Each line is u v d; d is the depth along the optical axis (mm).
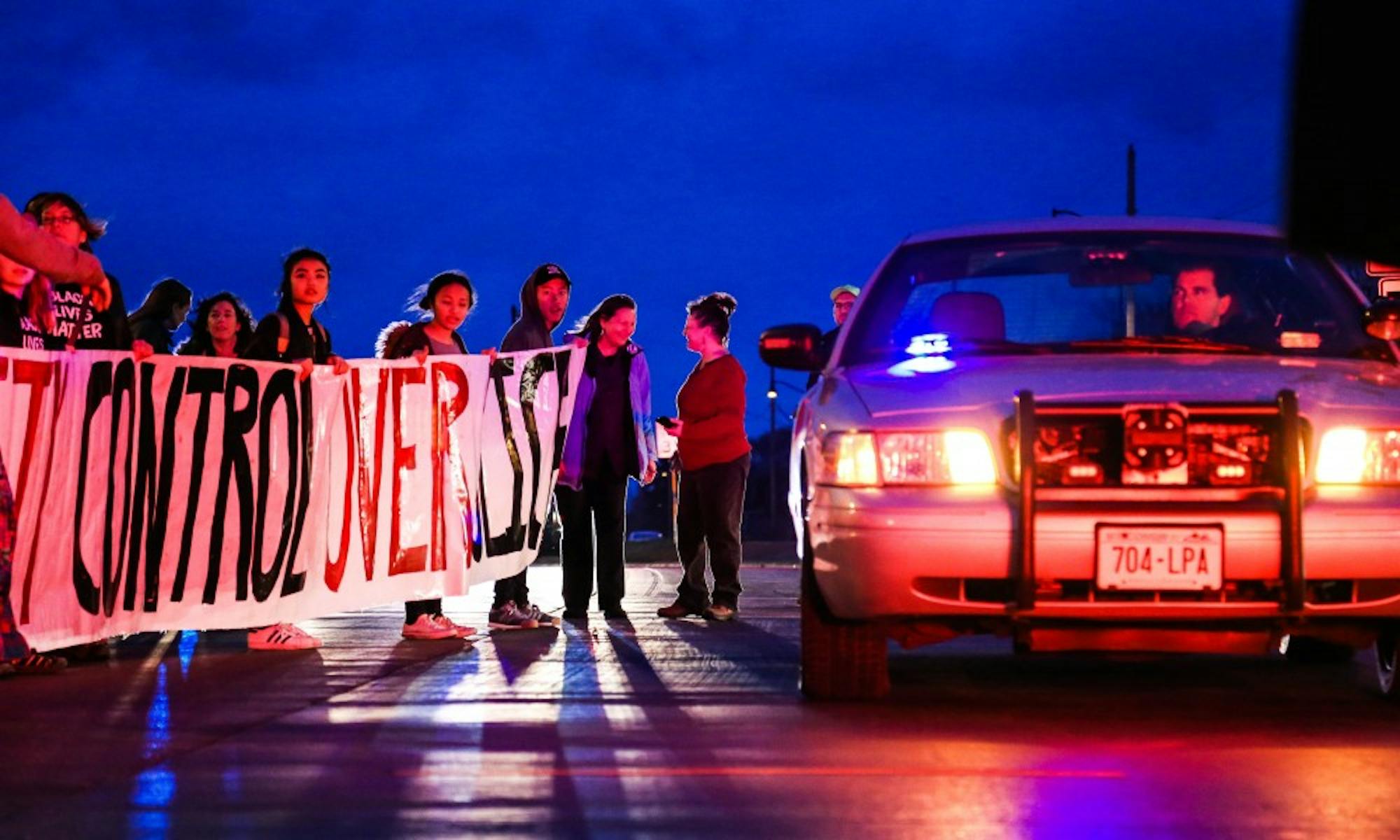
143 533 7957
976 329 6484
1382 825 3611
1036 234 6953
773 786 4184
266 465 8570
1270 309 6602
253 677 7000
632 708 5879
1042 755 4730
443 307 10023
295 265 8984
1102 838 3473
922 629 5875
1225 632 5570
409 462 9414
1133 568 5352
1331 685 6715
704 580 11016
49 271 5777
